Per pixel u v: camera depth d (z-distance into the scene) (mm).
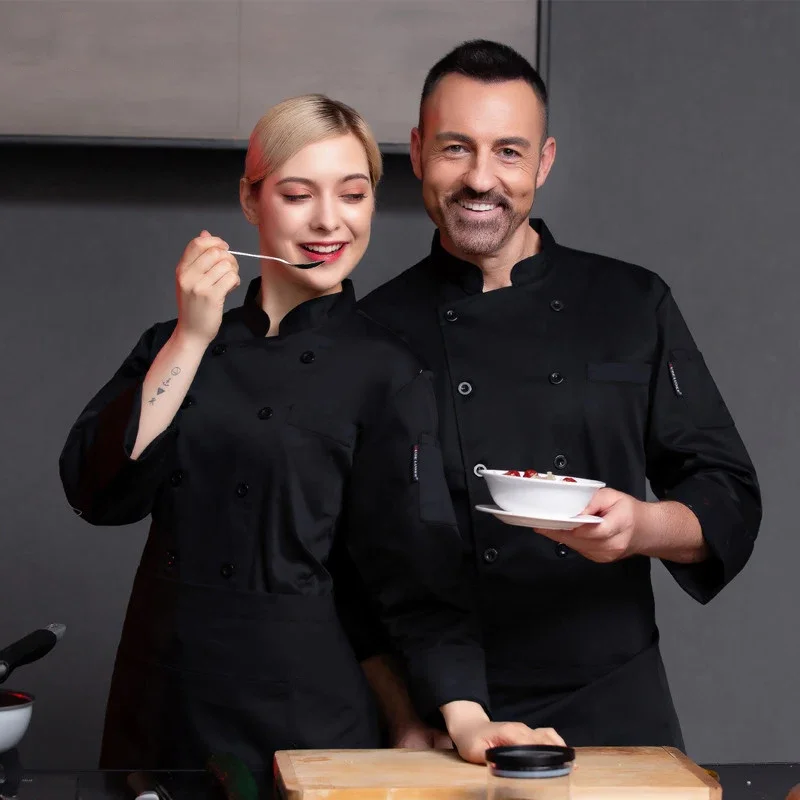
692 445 2074
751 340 3111
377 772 1413
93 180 3006
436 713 1607
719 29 3102
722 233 3105
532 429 2039
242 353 1799
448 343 2076
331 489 1736
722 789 1473
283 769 1418
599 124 3076
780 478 3113
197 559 1724
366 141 1815
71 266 3012
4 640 2992
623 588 2021
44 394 3014
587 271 2170
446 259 2119
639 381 2082
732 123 3105
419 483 1725
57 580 3016
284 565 1698
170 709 1693
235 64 2895
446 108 1987
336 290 1855
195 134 2900
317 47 2900
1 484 3008
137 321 3023
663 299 2152
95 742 3002
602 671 1989
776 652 3107
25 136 2879
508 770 1247
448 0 2916
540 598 1993
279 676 1665
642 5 3084
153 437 1660
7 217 2998
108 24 2877
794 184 3119
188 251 1686
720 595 3107
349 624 1876
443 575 1706
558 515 1578
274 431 1726
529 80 2000
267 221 1791
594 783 1373
